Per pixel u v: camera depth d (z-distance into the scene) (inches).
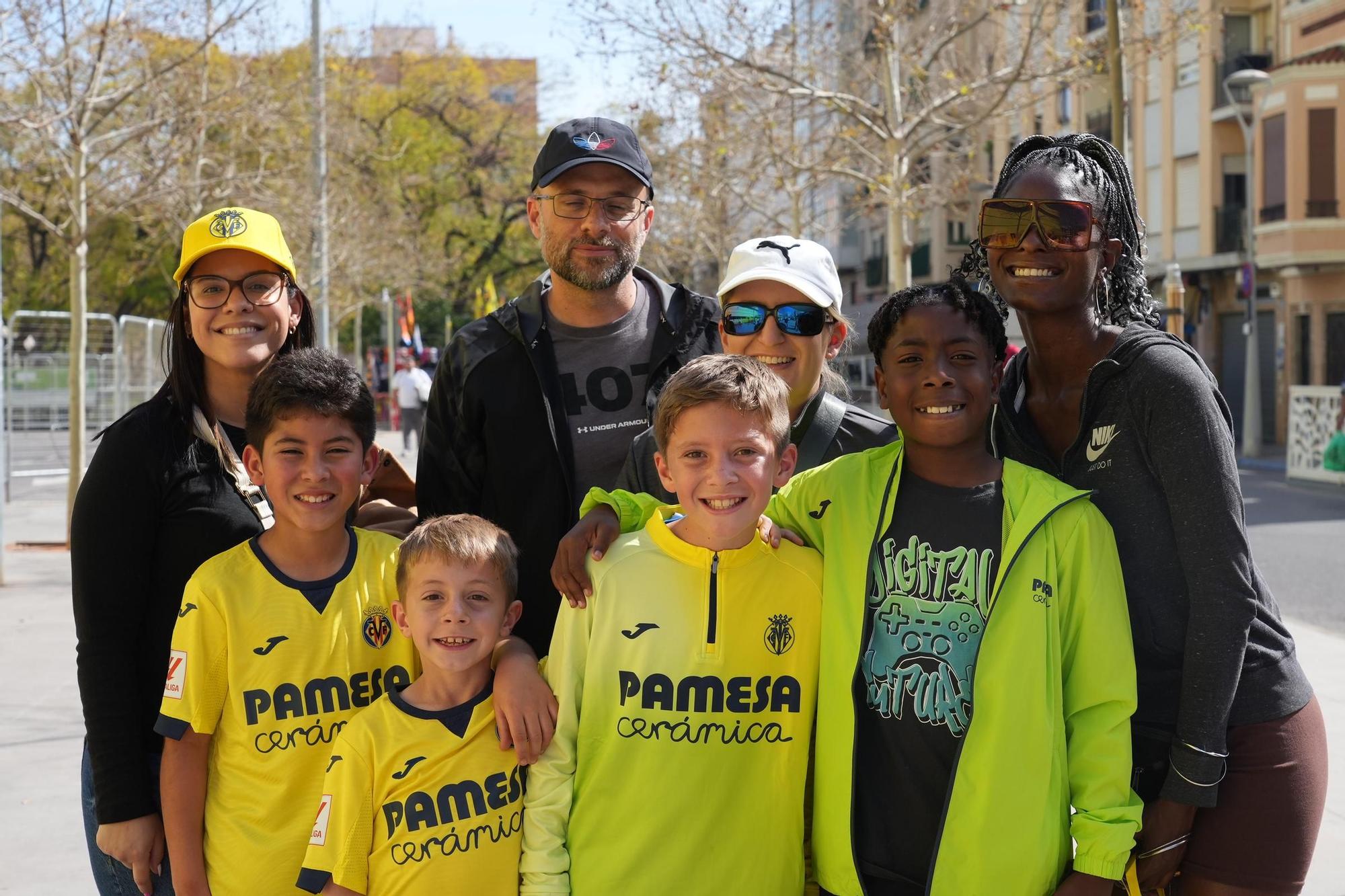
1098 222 109.5
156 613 118.6
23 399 726.5
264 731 110.3
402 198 1676.9
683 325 148.8
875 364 113.1
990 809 100.0
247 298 123.4
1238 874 102.6
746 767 107.7
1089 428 107.7
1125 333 106.8
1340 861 182.2
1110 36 547.5
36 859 184.2
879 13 570.9
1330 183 962.1
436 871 107.2
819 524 114.1
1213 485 99.6
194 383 123.6
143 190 519.8
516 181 1818.4
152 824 115.0
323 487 112.3
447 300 1907.0
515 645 116.0
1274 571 432.8
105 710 113.7
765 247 135.4
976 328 108.0
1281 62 1053.2
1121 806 100.3
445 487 148.7
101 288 1528.1
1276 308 1045.8
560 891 105.8
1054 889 102.3
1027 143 119.0
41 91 491.2
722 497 105.4
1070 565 103.0
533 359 143.1
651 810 106.0
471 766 109.0
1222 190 1107.9
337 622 113.3
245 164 874.8
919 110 639.8
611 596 109.1
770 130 631.2
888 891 104.6
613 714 107.7
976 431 108.9
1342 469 709.9
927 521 107.9
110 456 116.7
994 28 667.4
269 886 108.9
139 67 543.5
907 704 104.6
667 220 1098.7
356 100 1107.9
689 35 569.0
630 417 146.0
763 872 107.7
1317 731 105.6
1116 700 101.3
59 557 468.4
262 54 665.0
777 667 109.0
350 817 107.2
